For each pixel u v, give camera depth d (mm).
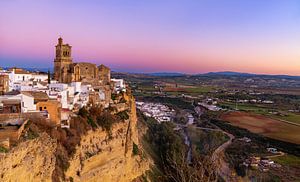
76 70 89812
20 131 33906
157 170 91875
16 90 61625
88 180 50875
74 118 52875
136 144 83688
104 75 106250
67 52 90875
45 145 37844
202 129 158125
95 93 72875
